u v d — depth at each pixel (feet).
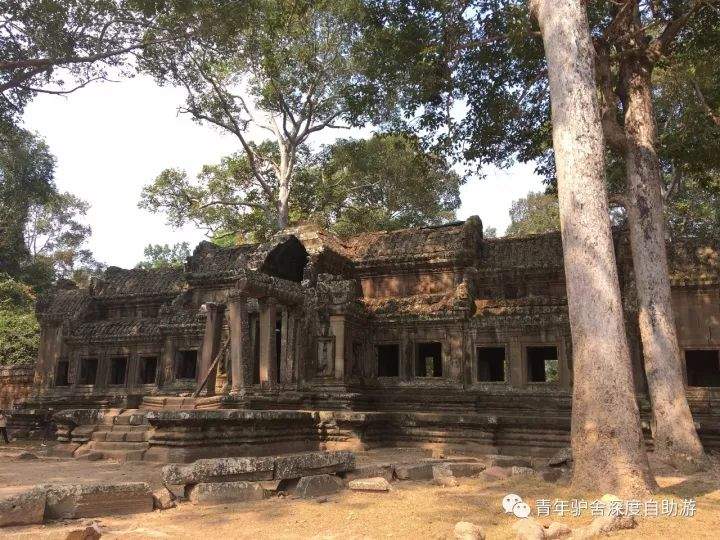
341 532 20.07
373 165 113.70
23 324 118.21
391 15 57.31
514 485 30.17
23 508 20.57
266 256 66.08
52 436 75.25
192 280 79.87
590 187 30.66
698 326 58.80
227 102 103.50
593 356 28.30
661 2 53.06
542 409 59.98
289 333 62.34
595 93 32.55
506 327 63.31
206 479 26.12
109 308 91.35
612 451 26.84
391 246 75.66
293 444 49.06
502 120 61.46
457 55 58.85
